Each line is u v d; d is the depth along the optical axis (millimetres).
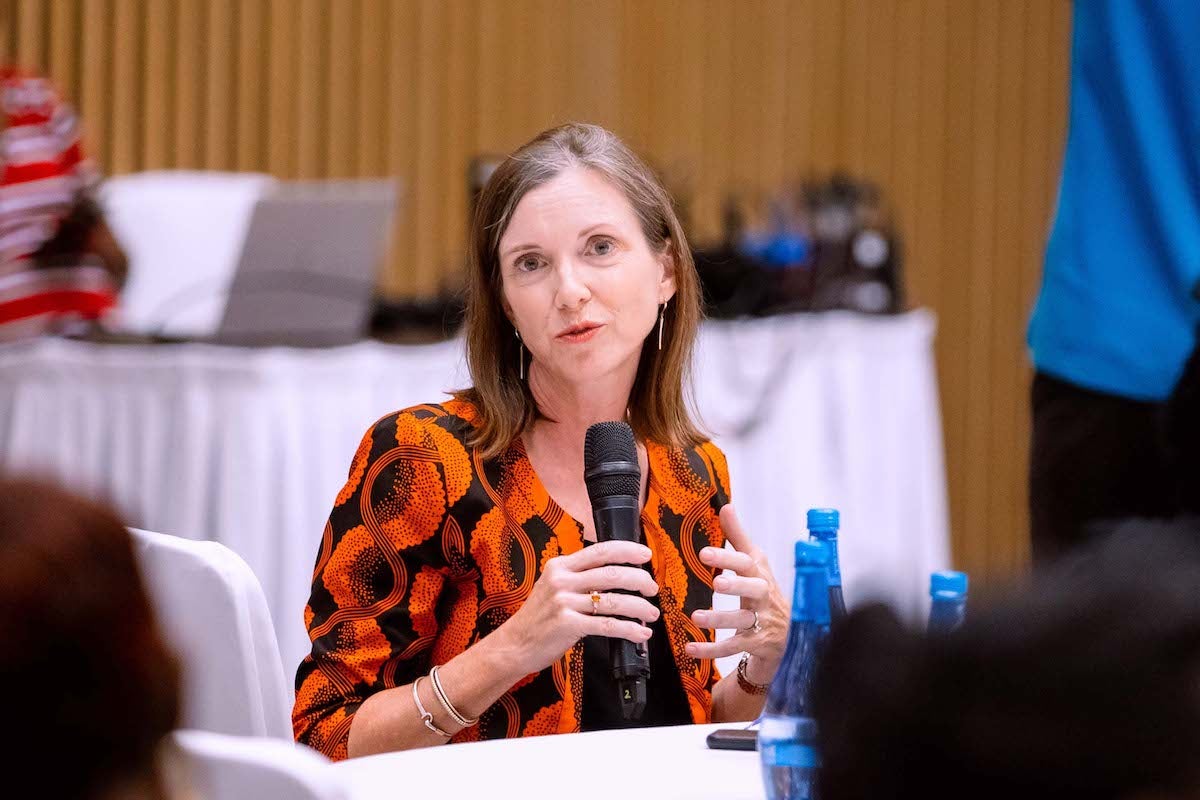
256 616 3285
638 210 4473
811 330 10102
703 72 14969
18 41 12812
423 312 9906
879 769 1484
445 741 4012
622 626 3801
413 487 4348
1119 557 1528
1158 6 5508
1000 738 1411
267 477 8195
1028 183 15875
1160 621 1421
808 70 15289
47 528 1611
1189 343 5496
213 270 10320
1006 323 15867
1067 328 5770
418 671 4402
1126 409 5656
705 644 4086
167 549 3271
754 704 4336
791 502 9898
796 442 9953
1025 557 1761
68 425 8312
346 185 13820
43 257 9586
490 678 3900
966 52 15750
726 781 3176
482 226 4512
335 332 8984
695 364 5148
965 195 15797
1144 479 5676
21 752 1565
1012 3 15797
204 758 2131
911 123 15602
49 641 1568
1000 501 15836
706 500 4695
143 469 8203
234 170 13484
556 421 4543
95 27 13016
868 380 10242
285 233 9117
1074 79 5871
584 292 4320
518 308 4398
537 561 4363
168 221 10383
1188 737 1380
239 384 8164
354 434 8445
